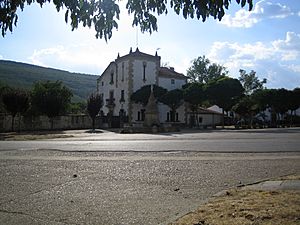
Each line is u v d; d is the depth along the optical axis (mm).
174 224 5852
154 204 7492
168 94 60156
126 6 4652
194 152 17891
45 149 19906
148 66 64250
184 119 65625
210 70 101438
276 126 65938
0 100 49844
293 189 8344
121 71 65250
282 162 14023
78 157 15992
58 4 4305
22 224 6199
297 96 71312
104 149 19703
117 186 9406
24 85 104125
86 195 8367
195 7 4230
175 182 9938
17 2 4488
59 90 54031
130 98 62094
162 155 16656
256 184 9273
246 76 103812
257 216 5891
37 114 53250
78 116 59156
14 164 13688
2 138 31641
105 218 6496
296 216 5820
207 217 6066
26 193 8594
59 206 7367
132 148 20281
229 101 61375
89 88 130125
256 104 67625
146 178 10562
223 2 4148
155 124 47844
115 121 61281
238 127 59562
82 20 4426
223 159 15039
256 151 18234
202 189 9000
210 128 59156
